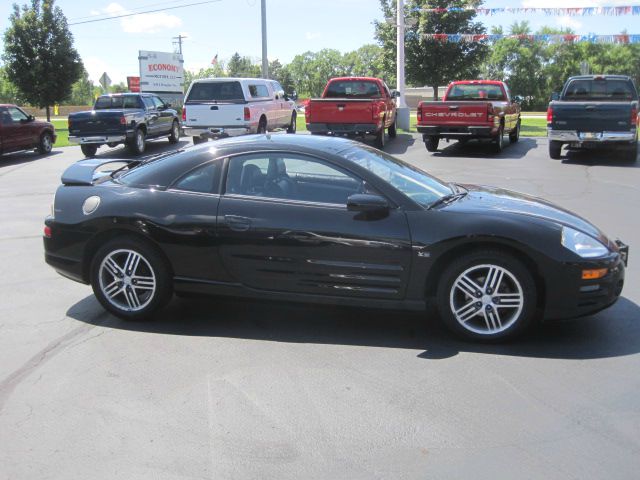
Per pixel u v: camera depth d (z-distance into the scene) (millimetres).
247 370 4105
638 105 14781
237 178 4867
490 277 4398
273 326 4910
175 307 5391
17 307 5410
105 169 6254
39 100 30391
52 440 3301
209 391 3814
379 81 18391
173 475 2963
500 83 18109
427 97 69250
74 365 4227
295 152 4797
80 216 5059
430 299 4559
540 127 26750
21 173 15039
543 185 11516
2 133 17484
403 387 3826
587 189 11070
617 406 3559
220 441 3254
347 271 4562
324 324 4941
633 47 74812
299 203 4688
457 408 3555
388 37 29656
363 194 4531
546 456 3068
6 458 3141
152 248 4898
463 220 4398
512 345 4449
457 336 4559
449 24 28266
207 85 17203
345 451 3139
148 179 5059
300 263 4637
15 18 29781
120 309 5020
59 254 5191
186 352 4418
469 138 16266
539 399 3650
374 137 18969
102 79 30938
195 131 17266
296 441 3238
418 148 17828
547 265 4266
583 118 14398
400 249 4438
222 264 4797
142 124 18922
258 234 4668
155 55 42031
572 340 4520
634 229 8039
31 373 4113
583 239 4398
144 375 4055
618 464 2996
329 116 16266
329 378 3965
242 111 16922
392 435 3281
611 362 4148
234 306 5395
